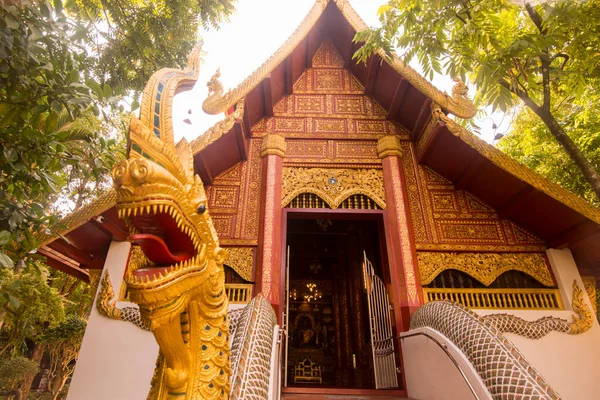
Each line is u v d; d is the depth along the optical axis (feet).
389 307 22.00
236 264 21.71
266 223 22.38
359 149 25.70
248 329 10.84
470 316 12.57
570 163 27.99
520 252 21.85
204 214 6.82
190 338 6.99
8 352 45.98
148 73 24.80
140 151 5.92
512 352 10.33
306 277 49.80
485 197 23.07
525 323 19.16
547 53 15.55
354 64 28.32
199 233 6.70
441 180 24.34
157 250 6.11
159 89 6.68
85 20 20.83
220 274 7.55
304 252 46.65
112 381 17.52
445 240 22.30
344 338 42.57
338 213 23.53
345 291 42.65
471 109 20.80
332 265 48.70
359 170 24.95
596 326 19.33
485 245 22.04
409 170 24.72
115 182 5.48
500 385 9.74
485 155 19.44
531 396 8.98
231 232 22.65
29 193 11.46
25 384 42.73
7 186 11.12
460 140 20.63
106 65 22.94
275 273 21.02
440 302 15.25
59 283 53.26
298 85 28.58
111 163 13.24
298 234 44.75
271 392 10.98
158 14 24.44
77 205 30.45
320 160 25.14
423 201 23.59
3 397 40.37
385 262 23.21
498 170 20.22
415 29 17.70
